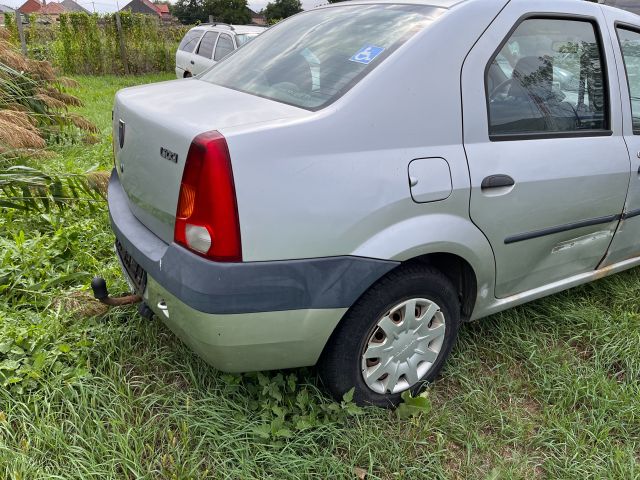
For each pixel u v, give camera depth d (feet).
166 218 6.74
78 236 11.63
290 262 6.33
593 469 7.18
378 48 7.34
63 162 16.76
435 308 7.77
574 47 8.84
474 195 7.38
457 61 7.39
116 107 8.46
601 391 8.48
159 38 53.67
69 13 49.83
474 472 7.14
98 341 8.50
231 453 6.94
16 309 9.21
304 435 7.16
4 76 17.28
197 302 6.15
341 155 6.50
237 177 6.00
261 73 8.22
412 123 6.98
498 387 8.55
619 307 10.56
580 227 8.98
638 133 9.77
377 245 6.72
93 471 6.38
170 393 7.76
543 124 8.34
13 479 6.10
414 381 8.02
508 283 8.54
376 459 7.04
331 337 7.16
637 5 24.64
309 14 9.57
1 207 12.23
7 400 7.28
